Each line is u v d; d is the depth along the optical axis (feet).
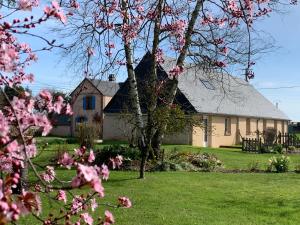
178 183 50.83
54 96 13.01
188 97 119.44
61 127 156.66
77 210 15.99
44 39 13.38
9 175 11.55
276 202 41.88
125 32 45.01
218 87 125.08
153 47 52.26
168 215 35.22
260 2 41.86
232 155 94.99
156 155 66.23
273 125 169.17
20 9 12.49
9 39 15.30
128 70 63.46
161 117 53.98
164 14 43.32
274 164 68.13
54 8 11.98
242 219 35.09
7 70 12.12
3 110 13.10
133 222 32.76
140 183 49.80
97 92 152.25
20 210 10.11
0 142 10.73
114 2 41.70
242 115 141.90
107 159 64.23
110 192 43.98
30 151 13.08
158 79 61.72
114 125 139.64
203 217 35.09
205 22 49.85
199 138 121.29
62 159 13.94
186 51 57.41
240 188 49.19
